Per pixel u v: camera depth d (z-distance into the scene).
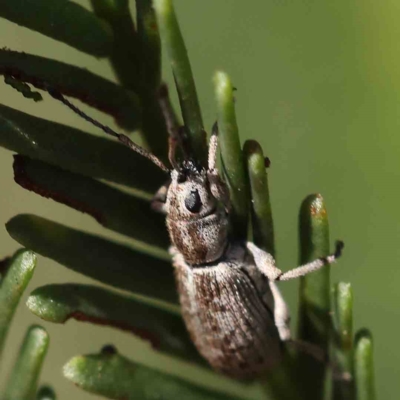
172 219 0.07
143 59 0.06
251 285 0.07
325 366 0.06
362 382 0.06
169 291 0.06
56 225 0.06
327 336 0.06
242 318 0.07
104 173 0.06
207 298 0.07
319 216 0.06
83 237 0.06
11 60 0.06
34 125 0.06
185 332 0.07
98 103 0.06
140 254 0.06
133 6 0.06
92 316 0.06
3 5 0.06
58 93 0.06
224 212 0.07
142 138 0.06
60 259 0.06
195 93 0.06
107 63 0.06
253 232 0.06
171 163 0.07
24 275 0.06
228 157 0.06
